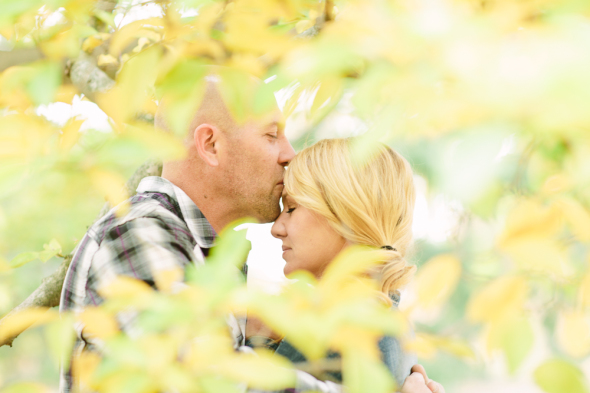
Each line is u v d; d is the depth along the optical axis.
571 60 0.53
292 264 1.73
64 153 0.71
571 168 0.75
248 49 0.86
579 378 0.72
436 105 0.58
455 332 0.84
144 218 1.47
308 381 0.96
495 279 0.73
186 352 0.72
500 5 0.63
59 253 1.83
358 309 0.72
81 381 0.86
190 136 1.71
